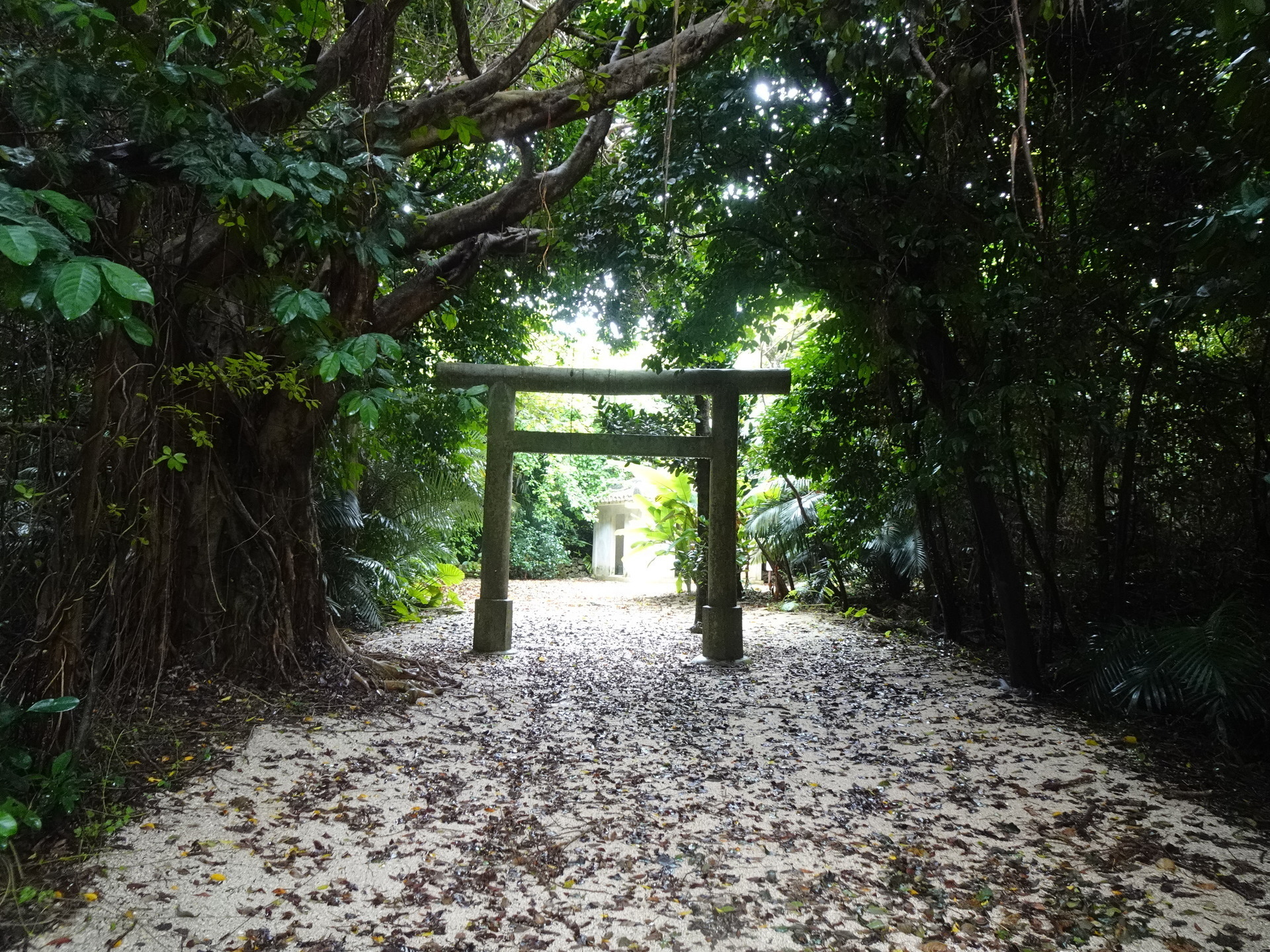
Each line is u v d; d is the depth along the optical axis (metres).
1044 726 4.82
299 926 2.46
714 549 6.80
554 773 3.92
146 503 4.34
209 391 4.75
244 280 4.43
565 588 13.88
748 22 4.09
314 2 3.06
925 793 3.73
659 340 6.39
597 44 4.92
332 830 3.15
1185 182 4.43
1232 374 4.90
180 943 2.35
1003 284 5.00
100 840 2.93
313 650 5.25
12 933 2.34
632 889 2.75
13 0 2.53
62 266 1.86
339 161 3.54
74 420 4.03
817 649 7.27
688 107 5.12
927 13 3.51
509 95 4.59
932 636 7.65
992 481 5.00
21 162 2.78
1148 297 4.61
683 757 4.22
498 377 6.83
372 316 4.89
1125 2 4.06
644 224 5.55
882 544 8.61
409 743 4.27
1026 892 2.78
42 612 3.47
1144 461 5.46
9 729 3.04
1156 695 4.43
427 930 2.46
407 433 7.07
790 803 3.59
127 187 3.33
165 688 4.45
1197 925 2.57
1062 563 6.28
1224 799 3.67
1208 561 5.34
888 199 4.95
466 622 8.53
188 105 2.96
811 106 5.15
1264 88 3.19
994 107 4.65
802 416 7.92
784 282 5.43
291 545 5.20
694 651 7.25
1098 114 4.56
